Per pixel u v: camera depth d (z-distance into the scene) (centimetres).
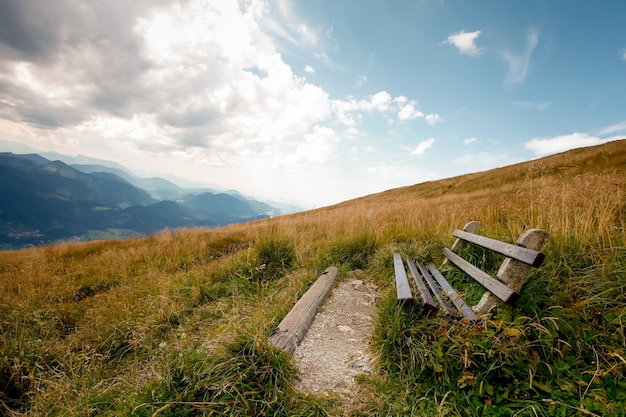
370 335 363
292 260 689
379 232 764
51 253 1291
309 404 255
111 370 394
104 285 755
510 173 3534
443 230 672
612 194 498
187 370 273
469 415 238
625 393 232
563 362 267
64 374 364
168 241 1207
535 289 328
